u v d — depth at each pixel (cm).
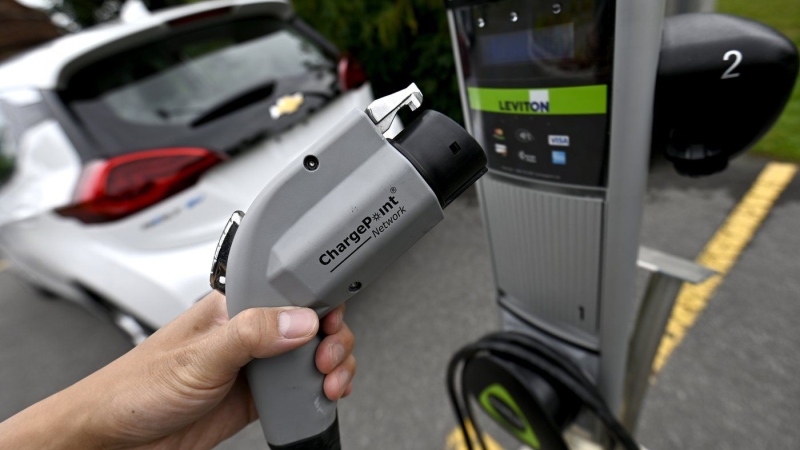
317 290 53
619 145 69
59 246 194
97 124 166
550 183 82
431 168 50
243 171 182
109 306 210
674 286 92
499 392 111
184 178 168
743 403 157
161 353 68
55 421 68
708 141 69
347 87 225
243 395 91
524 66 72
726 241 225
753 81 60
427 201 51
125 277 179
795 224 223
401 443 172
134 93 173
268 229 52
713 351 176
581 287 91
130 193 162
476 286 238
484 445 131
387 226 51
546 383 102
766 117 64
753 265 208
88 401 68
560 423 102
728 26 60
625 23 59
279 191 51
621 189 73
